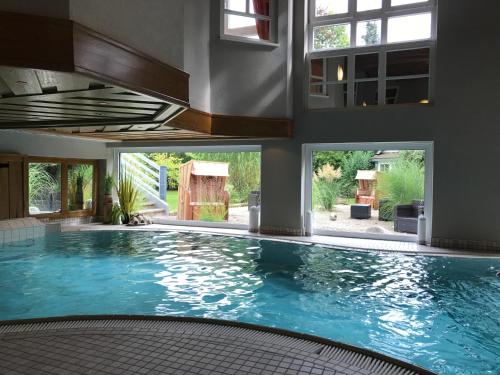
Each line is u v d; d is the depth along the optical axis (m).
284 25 11.23
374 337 5.18
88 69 4.77
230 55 11.08
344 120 11.11
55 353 3.50
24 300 6.37
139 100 6.43
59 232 11.78
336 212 11.63
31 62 4.45
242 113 11.19
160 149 13.81
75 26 4.60
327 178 11.70
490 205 9.71
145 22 5.92
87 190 14.02
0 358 3.40
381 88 10.87
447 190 10.09
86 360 3.35
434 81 10.31
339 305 6.26
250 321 5.63
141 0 5.82
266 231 12.05
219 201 13.31
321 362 3.36
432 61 10.36
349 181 11.49
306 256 9.33
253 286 7.14
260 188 12.21
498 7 9.55
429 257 9.09
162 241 10.97
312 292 6.84
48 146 12.25
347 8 11.23
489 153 9.70
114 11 5.25
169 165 14.29
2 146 10.99
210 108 10.98
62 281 7.36
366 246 10.01
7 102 6.59
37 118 8.66
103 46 5.02
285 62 11.25
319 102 11.52
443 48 10.02
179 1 6.93
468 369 4.44
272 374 3.13
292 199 11.75
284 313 5.92
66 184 13.20
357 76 11.10
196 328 4.12
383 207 11.14
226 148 13.02
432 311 6.03
